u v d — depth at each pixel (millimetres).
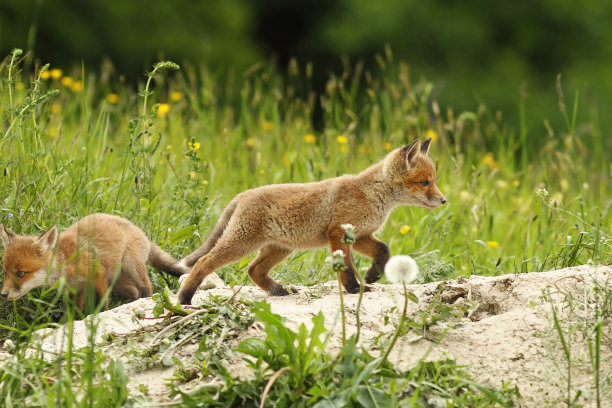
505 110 30688
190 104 18750
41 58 28484
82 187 11703
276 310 8375
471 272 11250
